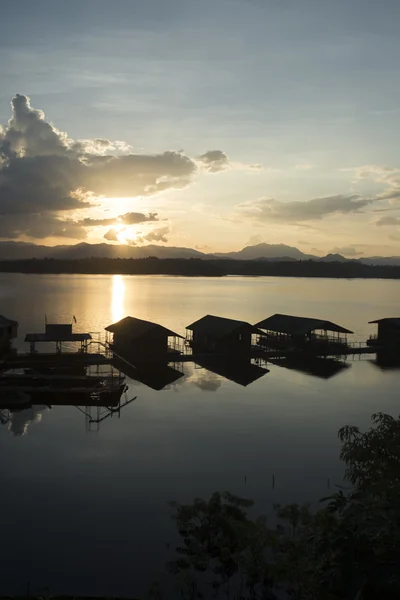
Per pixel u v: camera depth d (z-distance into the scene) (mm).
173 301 132125
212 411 37094
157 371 51156
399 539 9047
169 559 18531
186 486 24422
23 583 17016
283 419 35344
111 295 148875
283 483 24953
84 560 18391
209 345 61656
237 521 19250
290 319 67125
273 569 15938
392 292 186000
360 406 38969
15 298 132000
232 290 185375
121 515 21562
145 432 32250
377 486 11164
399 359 59781
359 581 9219
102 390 40094
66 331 55781
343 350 62094
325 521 12570
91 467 26531
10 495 23156
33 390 40156
